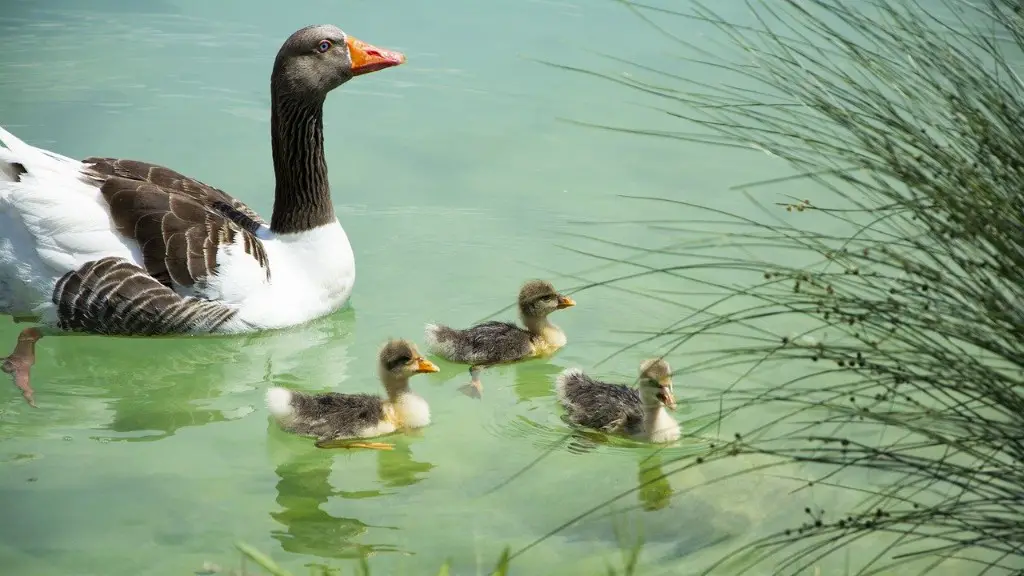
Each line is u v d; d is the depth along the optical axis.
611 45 18.70
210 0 21.12
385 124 16.84
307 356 11.68
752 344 11.20
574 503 9.16
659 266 13.02
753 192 14.69
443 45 19.20
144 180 12.33
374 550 8.45
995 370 7.61
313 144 12.08
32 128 15.88
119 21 19.89
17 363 11.10
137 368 11.37
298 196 12.20
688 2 20.05
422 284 12.93
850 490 9.05
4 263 11.45
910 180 7.08
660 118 16.78
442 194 14.80
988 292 6.82
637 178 15.23
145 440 10.01
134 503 8.98
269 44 19.12
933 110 7.52
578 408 10.45
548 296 11.59
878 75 7.77
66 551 8.30
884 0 8.59
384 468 9.73
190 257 11.52
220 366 11.45
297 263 12.20
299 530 8.69
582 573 8.17
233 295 11.62
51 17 19.97
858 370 7.16
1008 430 6.86
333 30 12.09
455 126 16.77
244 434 10.20
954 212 6.91
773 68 9.34
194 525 8.73
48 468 9.46
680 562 8.29
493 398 11.05
